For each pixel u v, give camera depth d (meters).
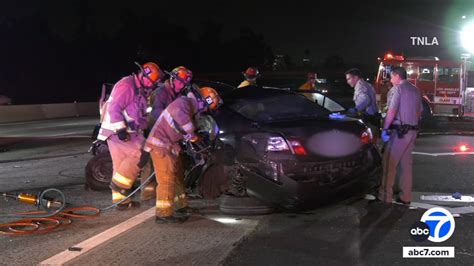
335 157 5.86
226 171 5.96
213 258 4.68
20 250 4.99
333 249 4.93
